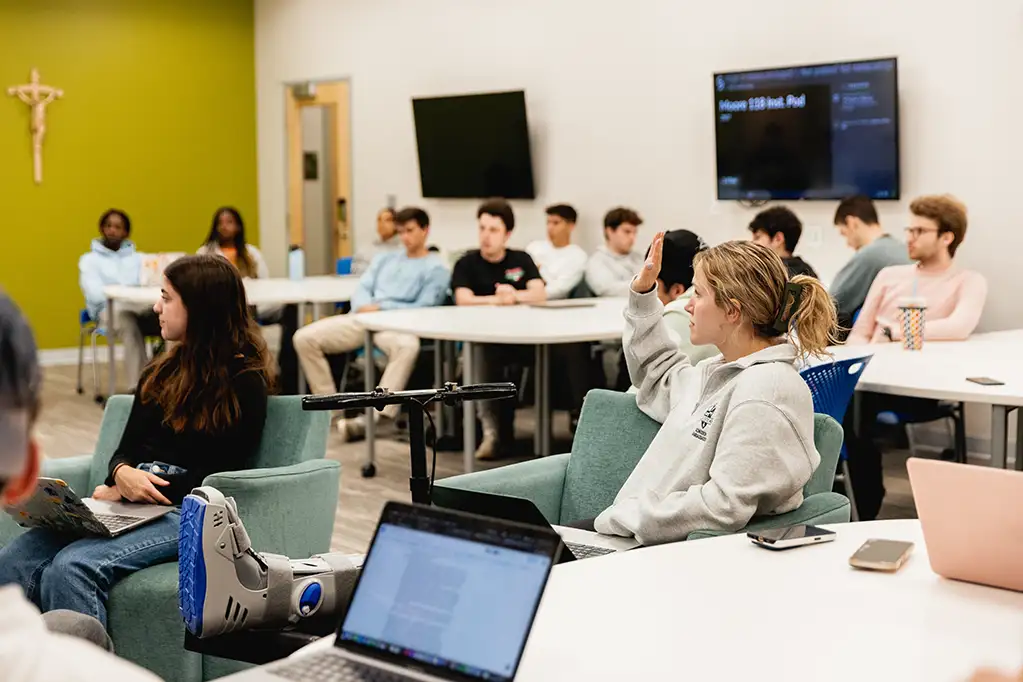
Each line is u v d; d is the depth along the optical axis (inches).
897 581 73.4
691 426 104.0
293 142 415.8
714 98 273.9
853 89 248.7
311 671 56.3
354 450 250.5
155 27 407.5
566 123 317.7
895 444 244.8
